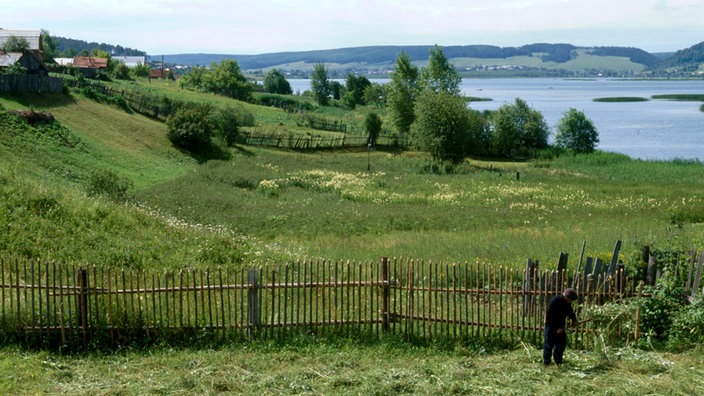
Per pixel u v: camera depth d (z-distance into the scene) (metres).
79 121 58.75
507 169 64.88
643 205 38.34
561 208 37.53
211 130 66.94
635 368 12.20
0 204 21.19
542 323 13.77
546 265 19.41
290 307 15.02
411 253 22.91
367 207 37.91
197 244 22.53
